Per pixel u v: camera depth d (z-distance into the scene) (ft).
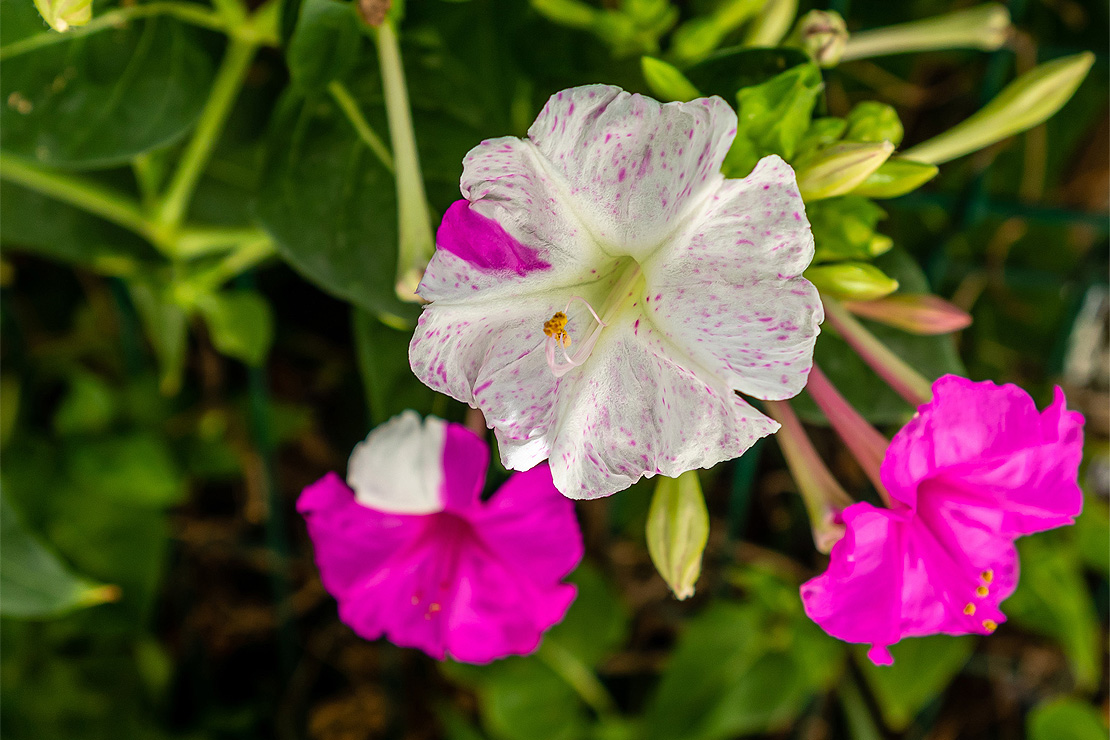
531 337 0.44
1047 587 0.66
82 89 0.51
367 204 0.51
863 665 0.67
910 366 0.51
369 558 0.53
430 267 0.43
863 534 0.45
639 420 0.44
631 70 0.52
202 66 0.53
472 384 0.44
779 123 0.46
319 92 0.50
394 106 0.48
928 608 0.46
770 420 0.42
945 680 0.66
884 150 0.44
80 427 0.66
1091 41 0.66
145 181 0.57
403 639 0.54
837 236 0.47
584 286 0.45
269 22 0.53
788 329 0.42
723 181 0.41
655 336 0.44
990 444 0.45
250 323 0.61
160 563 0.66
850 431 0.48
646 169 0.43
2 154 0.51
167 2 0.52
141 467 0.65
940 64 0.66
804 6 0.57
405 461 0.51
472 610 0.52
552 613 0.51
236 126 0.58
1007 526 0.46
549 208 0.43
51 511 0.65
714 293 0.42
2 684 0.67
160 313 0.61
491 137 0.52
